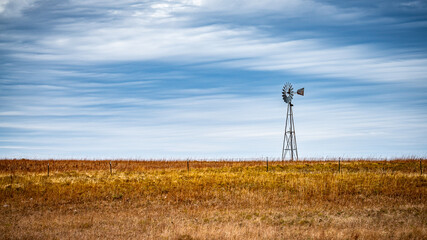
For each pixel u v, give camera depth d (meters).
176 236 19.30
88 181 38.88
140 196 34.34
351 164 52.59
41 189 35.16
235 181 39.19
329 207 29.02
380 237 18.72
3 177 40.53
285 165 52.88
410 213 26.12
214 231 20.17
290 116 68.31
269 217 25.42
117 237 19.75
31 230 21.75
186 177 41.94
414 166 50.16
